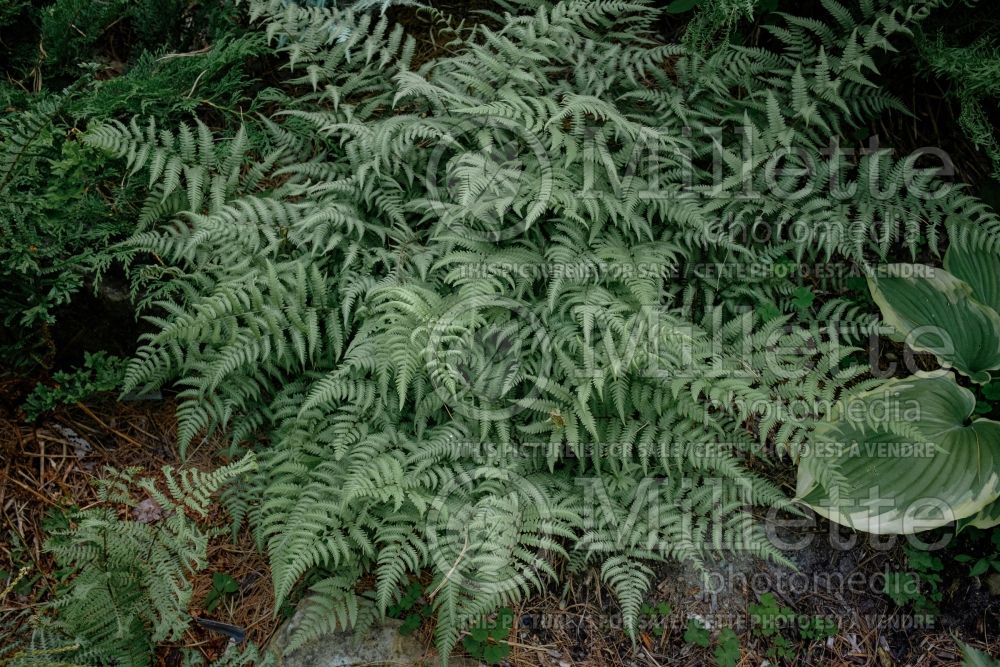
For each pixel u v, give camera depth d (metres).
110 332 3.61
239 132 3.60
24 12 3.96
